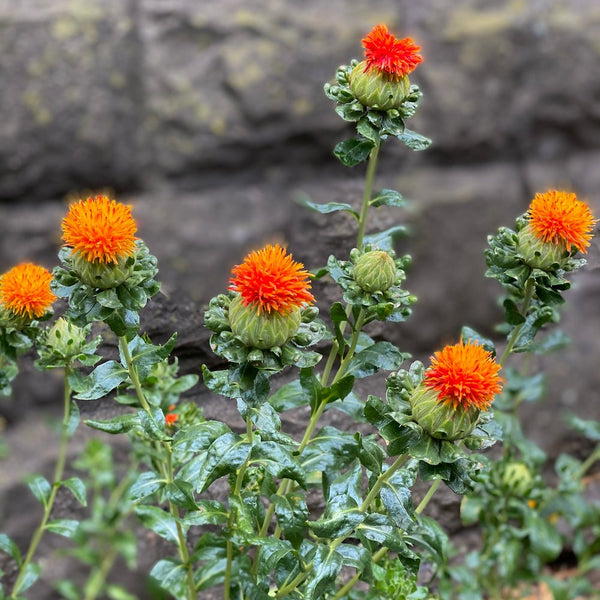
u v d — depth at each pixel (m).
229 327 0.85
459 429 0.83
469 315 1.46
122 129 1.34
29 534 1.25
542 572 1.34
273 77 1.36
